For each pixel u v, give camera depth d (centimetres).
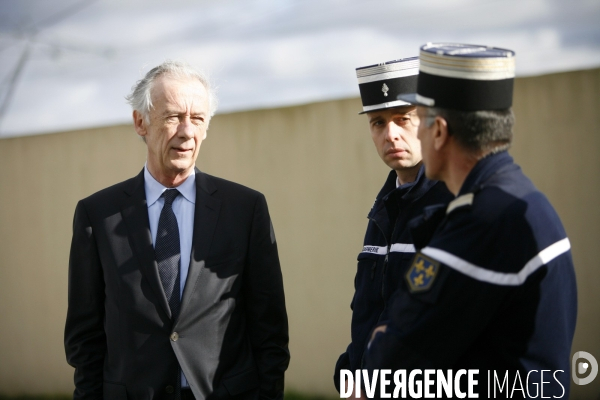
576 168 400
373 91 218
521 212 156
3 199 576
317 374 475
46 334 559
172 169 235
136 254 231
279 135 491
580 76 401
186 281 229
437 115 165
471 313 155
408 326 160
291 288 485
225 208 243
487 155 163
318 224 477
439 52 164
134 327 227
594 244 396
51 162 562
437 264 157
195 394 222
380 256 220
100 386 235
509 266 154
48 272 560
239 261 238
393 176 230
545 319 156
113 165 542
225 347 232
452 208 162
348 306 466
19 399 561
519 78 415
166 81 232
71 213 554
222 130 509
